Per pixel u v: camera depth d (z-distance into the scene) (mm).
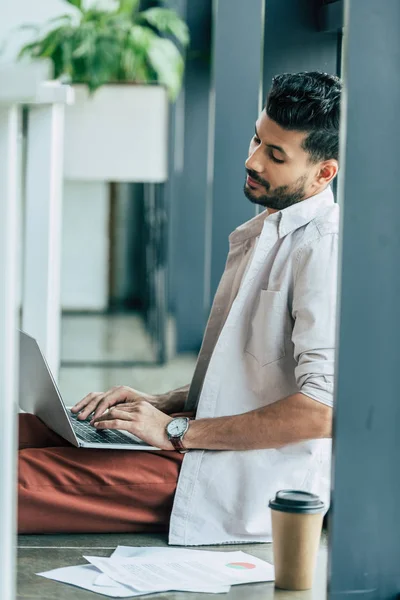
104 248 8648
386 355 1914
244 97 3656
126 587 2111
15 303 1483
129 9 6480
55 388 2408
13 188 1459
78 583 2123
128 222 8633
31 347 2508
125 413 2441
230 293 2676
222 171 3689
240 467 2445
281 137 2424
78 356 6324
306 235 2438
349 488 1924
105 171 5883
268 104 2451
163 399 2785
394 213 1894
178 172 6703
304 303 2373
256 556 2391
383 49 1869
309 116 2395
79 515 2475
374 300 1901
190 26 6449
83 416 2670
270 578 2213
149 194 7629
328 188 2520
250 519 2445
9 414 1469
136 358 6336
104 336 7258
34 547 2387
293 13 3301
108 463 2471
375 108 1875
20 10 7305
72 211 8578
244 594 2117
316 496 2201
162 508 2506
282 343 2477
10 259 1461
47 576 2170
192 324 6598
